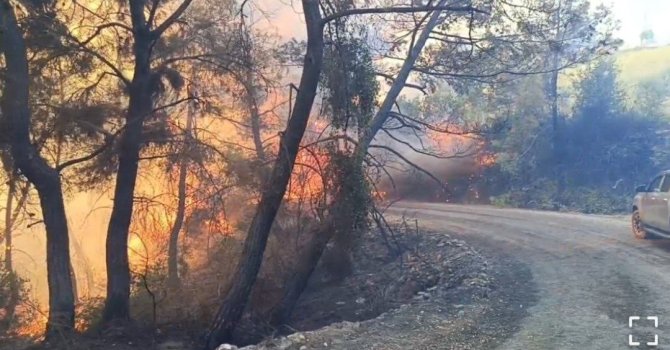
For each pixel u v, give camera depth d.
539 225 20.44
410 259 17.42
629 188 27.16
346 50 13.81
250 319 13.45
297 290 14.19
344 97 13.59
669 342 7.52
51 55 12.66
